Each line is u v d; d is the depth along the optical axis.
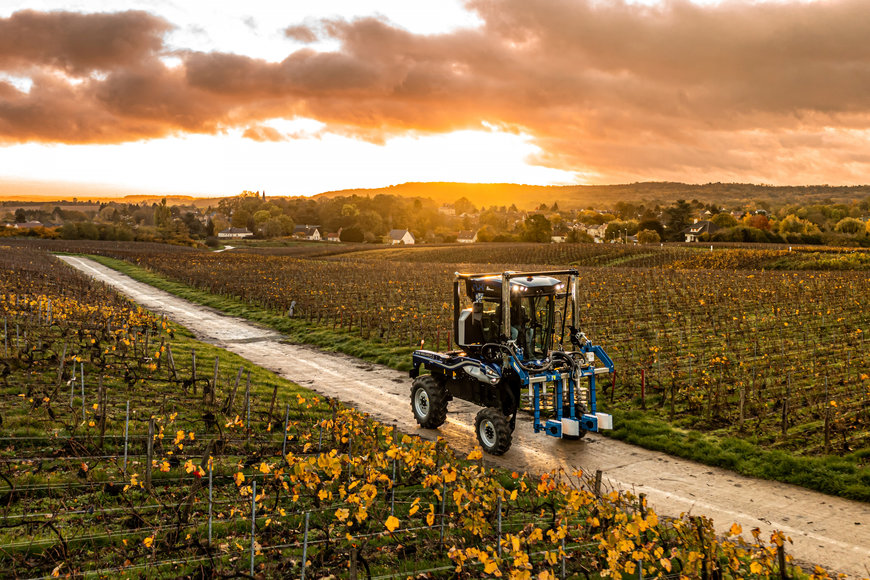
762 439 13.55
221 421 13.10
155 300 42.78
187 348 22.70
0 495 8.62
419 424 14.88
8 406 12.48
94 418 11.69
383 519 8.84
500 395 13.23
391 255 103.62
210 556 6.84
